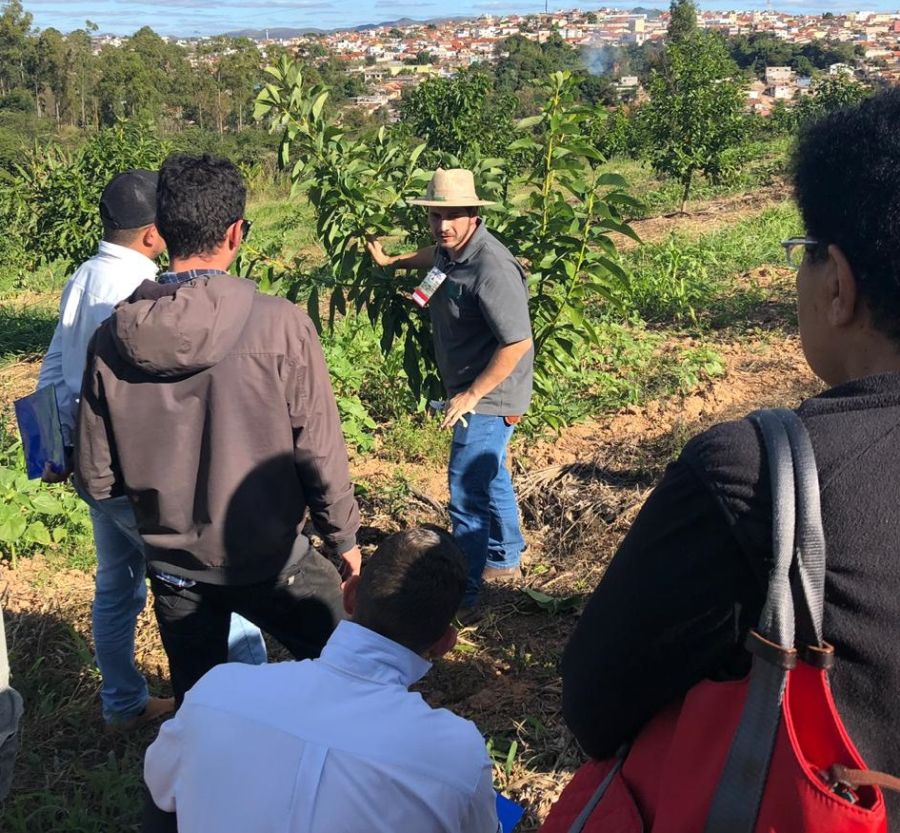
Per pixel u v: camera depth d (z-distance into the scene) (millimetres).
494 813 1727
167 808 1794
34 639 4121
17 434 6688
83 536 5000
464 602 4215
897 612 1079
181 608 2779
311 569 2848
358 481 5652
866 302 1184
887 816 1121
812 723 1104
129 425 2549
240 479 2562
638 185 22828
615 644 1258
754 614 1153
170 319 2381
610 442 6043
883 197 1133
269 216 21656
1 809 3074
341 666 1762
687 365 7152
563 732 3422
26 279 14156
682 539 1177
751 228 14117
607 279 4957
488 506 4172
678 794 1193
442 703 3729
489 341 3957
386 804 1607
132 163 12836
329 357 7102
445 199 3691
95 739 3537
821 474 1109
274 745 1645
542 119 4824
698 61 18594
